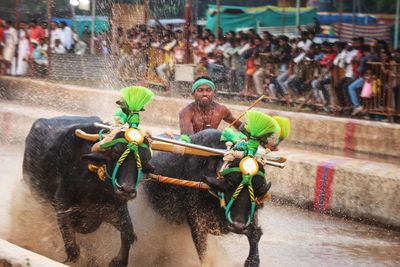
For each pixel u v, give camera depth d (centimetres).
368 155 2558
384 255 1647
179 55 3838
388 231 1872
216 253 1532
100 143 1262
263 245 1688
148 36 4050
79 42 4631
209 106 1565
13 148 2798
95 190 1334
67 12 5128
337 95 3161
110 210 1361
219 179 1254
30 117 2922
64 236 1373
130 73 4112
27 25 4722
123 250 1344
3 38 4378
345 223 1936
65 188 1369
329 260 1593
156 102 3209
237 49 3625
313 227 1877
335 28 3994
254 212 1283
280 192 2125
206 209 1349
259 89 3519
